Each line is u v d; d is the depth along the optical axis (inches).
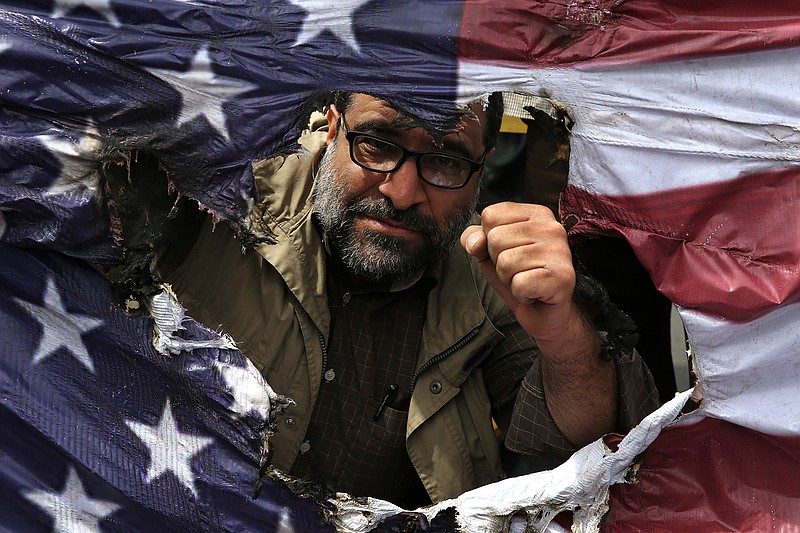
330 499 48.5
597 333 53.0
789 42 42.3
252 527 48.3
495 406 61.9
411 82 44.0
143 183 46.2
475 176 57.6
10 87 43.4
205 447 47.6
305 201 60.9
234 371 46.6
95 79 43.6
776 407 45.3
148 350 46.7
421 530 48.8
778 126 42.6
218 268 58.8
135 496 47.8
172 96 43.9
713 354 45.3
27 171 44.0
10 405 46.9
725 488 46.8
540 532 48.3
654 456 47.6
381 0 43.6
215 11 43.7
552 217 46.8
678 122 43.6
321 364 58.8
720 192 43.9
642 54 43.4
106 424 47.5
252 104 44.1
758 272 43.9
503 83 44.0
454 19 43.5
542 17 43.4
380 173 54.9
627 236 45.5
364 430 59.3
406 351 60.3
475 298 60.6
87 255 45.5
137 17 43.6
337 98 54.4
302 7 43.7
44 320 46.8
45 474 47.8
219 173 44.8
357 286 60.7
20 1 43.7
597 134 44.5
